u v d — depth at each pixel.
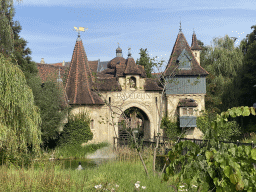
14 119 13.66
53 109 23.97
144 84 32.12
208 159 4.30
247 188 4.04
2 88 13.03
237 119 33.28
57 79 27.23
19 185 8.20
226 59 37.44
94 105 29.80
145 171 11.21
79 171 12.06
